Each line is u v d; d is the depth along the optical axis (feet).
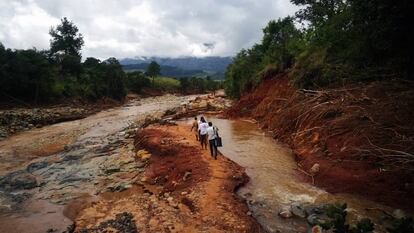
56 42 229.45
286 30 122.01
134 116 127.13
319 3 83.30
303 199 32.73
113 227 26.32
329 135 45.85
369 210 29.27
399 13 39.73
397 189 30.99
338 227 17.37
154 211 29.27
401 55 47.85
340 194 33.27
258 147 55.98
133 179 45.68
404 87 46.16
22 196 41.78
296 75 77.20
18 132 96.22
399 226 16.19
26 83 150.41
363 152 37.78
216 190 33.71
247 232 25.71
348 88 54.80
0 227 32.73
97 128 96.68
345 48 65.87
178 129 73.10
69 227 31.42
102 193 41.37
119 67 244.83
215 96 188.34
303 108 59.82
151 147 57.98
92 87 200.75
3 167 56.70
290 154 50.83
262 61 120.67
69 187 44.37
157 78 380.37
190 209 29.84
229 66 168.86
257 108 92.99
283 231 26.48
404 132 37.06
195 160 44.88
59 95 171.53
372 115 42.88
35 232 31.42
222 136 67.21
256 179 39.19
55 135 87.45
